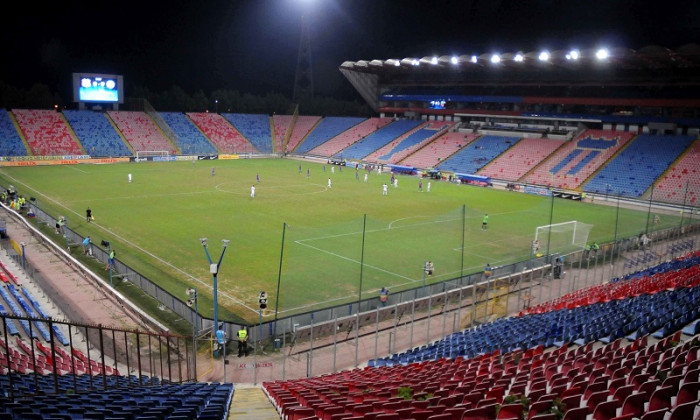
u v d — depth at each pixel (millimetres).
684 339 19266
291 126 117188
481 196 66875
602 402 10758
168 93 112125
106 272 33969
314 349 25609
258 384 21500
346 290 31719
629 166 71625
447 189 71750
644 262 39312
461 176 78812
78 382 15508
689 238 46938
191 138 102625
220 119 111188
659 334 19766
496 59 78625
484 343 22172
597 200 66750
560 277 32875
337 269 35500
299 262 36781
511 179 77938
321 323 24344
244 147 106438
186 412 11609
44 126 90312
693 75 70688
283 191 65188
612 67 76625
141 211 51375
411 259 38219
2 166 78875
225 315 27750
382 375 18094
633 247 42406
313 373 22953
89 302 28938
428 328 25328
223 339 23719
